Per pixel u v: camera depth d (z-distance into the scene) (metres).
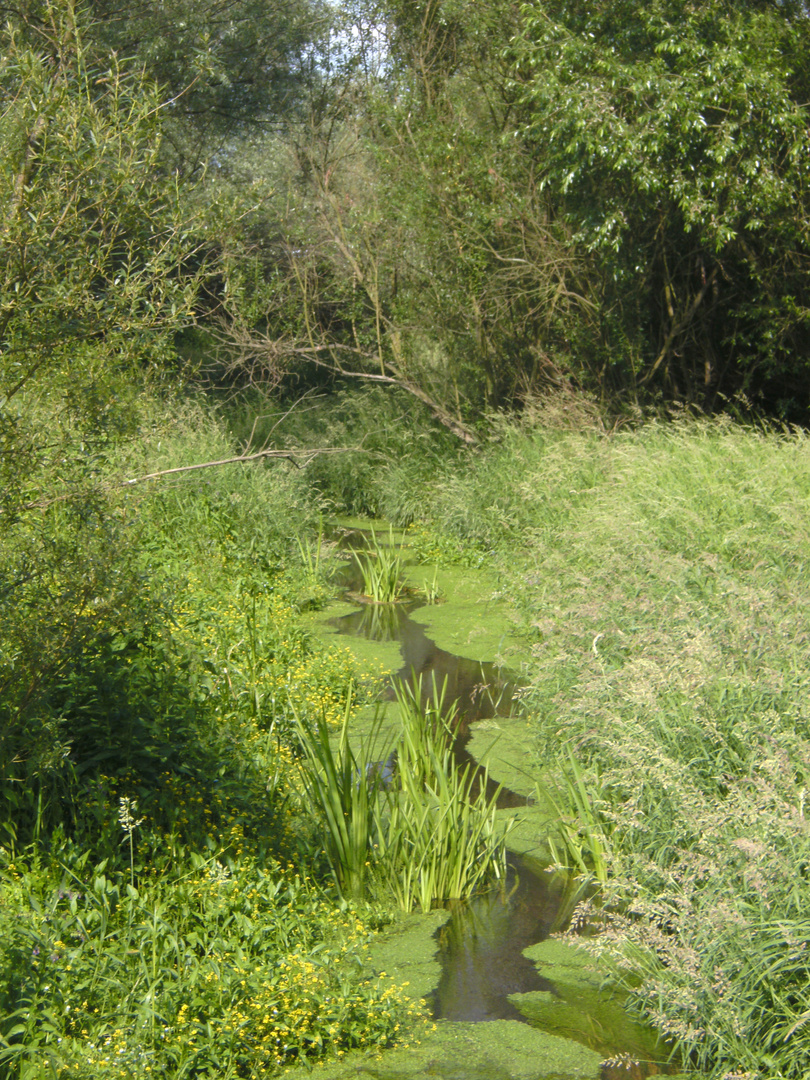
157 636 5.62
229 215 4.60
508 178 14.03
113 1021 3.36
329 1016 3.68
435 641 9.33
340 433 16.25
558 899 4.88
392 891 4.82
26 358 4.18
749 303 13.84
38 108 4.04
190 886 4.12
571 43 12.16
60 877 3.97
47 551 4.33
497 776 6.31
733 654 5.30
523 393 15.15
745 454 9.98
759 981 3.49
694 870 4.05
